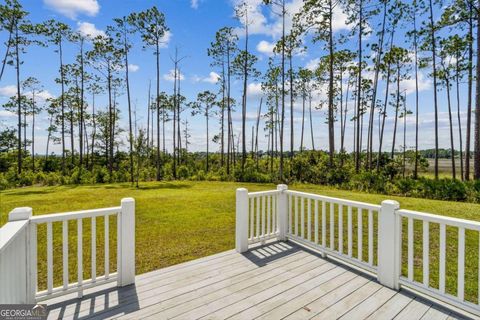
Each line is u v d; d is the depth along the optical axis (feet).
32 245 7.15
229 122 67.62
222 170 64.39
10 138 78.13
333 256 11.31
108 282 8.59
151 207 25.84
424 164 62.85
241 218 11.97
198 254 13.43
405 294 8.28
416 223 17.81
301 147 73.82
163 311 7.38
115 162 86.12
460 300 7.13
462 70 40.86
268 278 9.43
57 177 56.70
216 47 64.28
